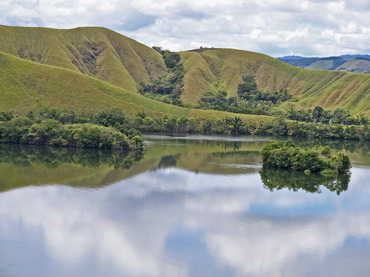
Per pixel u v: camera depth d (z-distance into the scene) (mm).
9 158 136000
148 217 79125
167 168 124562
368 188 106812
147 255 63969
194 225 75688
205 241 69062
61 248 65375
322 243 69750
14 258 61688
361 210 87438
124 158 142500
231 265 61594
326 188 104875
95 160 137250
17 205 83938
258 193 97812
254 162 139750
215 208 85500
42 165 125125
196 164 132750
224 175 116250
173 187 101062
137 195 93250
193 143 192250
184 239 69750
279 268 61094
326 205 90125
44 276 57250
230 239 70062
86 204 85938
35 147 164250
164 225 75375
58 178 107625
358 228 76875
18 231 71062
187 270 60031
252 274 59375
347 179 116625
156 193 95312
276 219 80125
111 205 85688
